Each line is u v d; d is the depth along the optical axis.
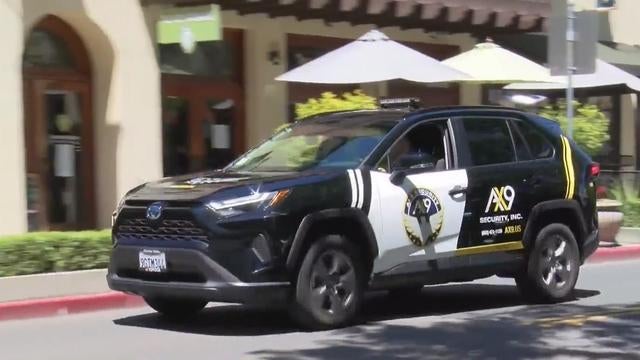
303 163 10.18
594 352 8.80
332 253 9.59
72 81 15.59
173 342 9.41
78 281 11.50
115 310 11.51
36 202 15.28
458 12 18.20
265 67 17.80
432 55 20.47
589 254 11.78
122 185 15.44
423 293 12.73
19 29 14.03
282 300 9.28
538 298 11.34
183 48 15.64
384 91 19.45
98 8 15.01
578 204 11.45
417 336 9.56
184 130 17.11
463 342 9.26
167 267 9.28
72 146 15.67
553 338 9.43
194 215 9.09
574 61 15.49
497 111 11.05
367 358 8.55
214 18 14.81
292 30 18.14
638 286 13.18
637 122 24.14
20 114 14.10
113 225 9.92
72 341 9.57
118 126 15.40
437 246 10.19
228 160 17.70
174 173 16.97
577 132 16.98
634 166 23.72
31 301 10.99
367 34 15.95
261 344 9.23
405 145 10.25
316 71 15.18
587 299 11.95
